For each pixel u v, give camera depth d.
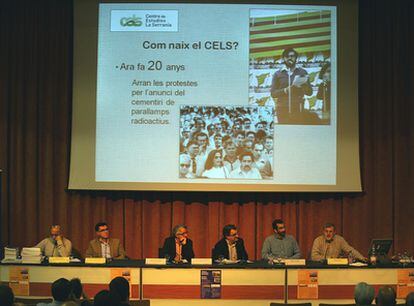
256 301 5.68
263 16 7.29
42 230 7.35
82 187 7.23
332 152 7.25
